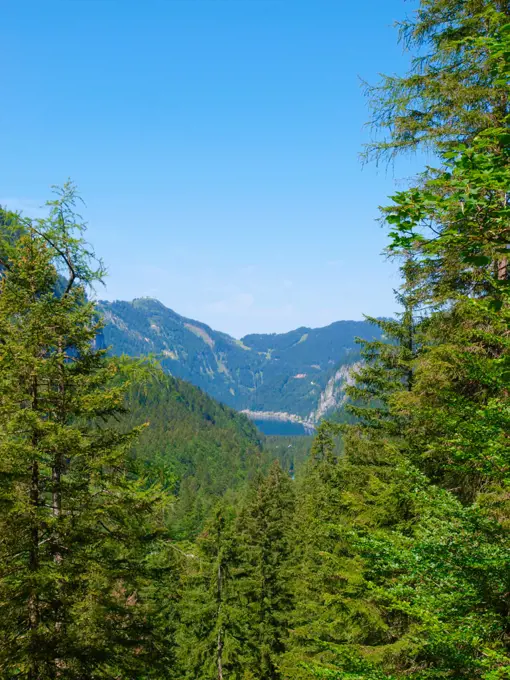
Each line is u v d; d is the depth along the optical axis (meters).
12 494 8.44
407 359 13.36
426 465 8.86
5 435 8.53
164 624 10.57
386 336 14.30
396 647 8.33
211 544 22.31
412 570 4.95
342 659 5.41
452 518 5.31
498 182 3.25
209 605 21.22
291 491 41.97
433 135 8.27
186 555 11.01
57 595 8.66
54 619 8.62
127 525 9.70
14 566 8.57
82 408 9.43
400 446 11.91
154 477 10.82
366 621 11.41
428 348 8.83
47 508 9.22
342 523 14.48
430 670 4.66
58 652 8.27
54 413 9.60
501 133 3.29
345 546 15.07
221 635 21.20
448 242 3.76
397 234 3.78
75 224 11.60
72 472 9.66
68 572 8.66
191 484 120.31
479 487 7.64
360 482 14.52
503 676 3.87
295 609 23.17
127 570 9.80
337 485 21.72
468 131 7.92
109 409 10.09
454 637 4.37
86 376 10.06
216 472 141.38
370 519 10.96
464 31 8.01
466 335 7.79
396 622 10.60
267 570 24.97
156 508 9.99
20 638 8.20
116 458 9.40
